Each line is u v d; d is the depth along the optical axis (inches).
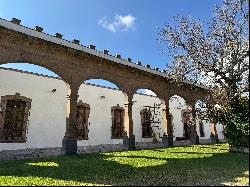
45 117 657.0
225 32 441.4
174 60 518.6
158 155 484.7
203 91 852.0
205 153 492.4
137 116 908.6
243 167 278.4
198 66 462.0
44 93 666.2
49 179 273.6
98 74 639.1
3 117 577.9
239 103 386.0
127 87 701.9
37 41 527.2
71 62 590.2
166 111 791.7
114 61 668.1
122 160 419.5
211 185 207.8
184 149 612.7
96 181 256.4
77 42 628.1
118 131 830.5
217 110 429.7
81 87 749.3
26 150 585.9
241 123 391.9
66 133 554.3
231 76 404.8
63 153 538.0
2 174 312.2
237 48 406.6
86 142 730.8
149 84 765.3
